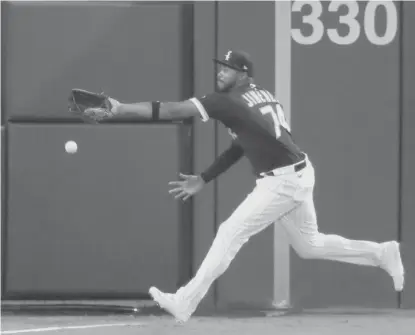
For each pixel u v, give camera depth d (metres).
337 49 24.11
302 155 19.89
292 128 24.09
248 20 23.92
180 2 24.14
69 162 24.16
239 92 19.52
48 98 24.08
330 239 20.95
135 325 21.72
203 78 23.92
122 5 24.08
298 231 20.55
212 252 19.77
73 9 24.02
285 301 24.14
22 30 24.02
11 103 24.02
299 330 21.05
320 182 24.19
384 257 21.36
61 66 24.06
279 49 24.02
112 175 24.19
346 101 24.14
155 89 24.17
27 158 24.12
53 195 24.16
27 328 21.28
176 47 24.16
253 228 19.69
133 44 24.12
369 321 22.38
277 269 24.08
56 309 23.67
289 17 23.98
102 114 18.17
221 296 24.06
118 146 24.16
